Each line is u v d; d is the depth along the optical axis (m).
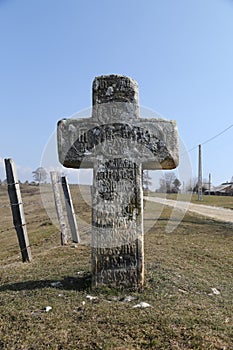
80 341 3.07
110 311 3.68
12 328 3.33
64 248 7.48
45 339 3.11
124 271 4.48
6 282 4.96
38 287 4.54
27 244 6.45
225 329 3.39
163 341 3.09
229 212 19.89
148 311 3.70
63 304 3.89
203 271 5.81
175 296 4.27
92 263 4.52
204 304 4.10
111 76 4.77
